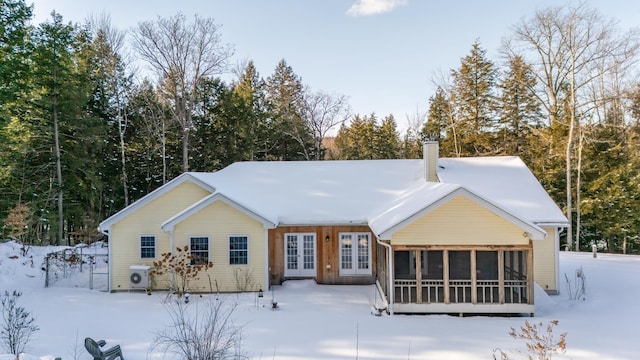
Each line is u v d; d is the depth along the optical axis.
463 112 37.09
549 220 14.95
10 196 24.80
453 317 12.34
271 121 38.53
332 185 19.05
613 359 8.92
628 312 12.73
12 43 20.50
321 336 10.45
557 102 30.31
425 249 12.64
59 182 24.61
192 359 8.17
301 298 14.63
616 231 28.88
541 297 14.09
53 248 21.28
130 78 30.69
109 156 29.91
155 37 29.41
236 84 37.16
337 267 17.19
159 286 15.89
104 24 29.59
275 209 17.25
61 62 25.08
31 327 10.15
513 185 17.22
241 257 15.74
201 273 15.61
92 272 17.14
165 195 16.52
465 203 12.66
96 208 30.31
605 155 30.22
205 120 32.66
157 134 30.27
